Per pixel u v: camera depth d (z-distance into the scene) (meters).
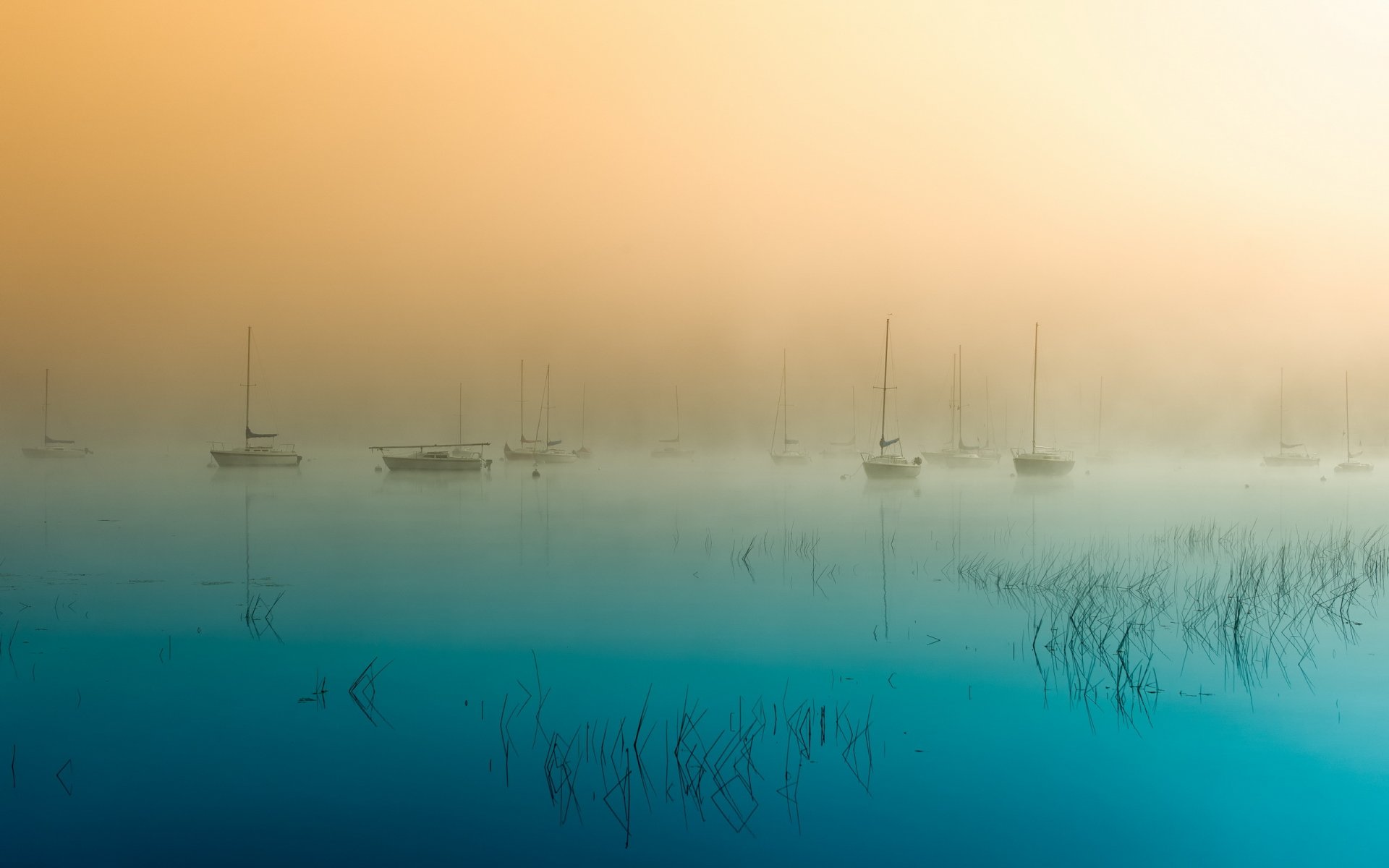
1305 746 5.71
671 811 4.94
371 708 6.50
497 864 4.39
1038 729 6.02
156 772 5.39
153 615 9.49
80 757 5.61
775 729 6.07
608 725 6.17
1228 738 5.86
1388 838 4.65
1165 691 6.75
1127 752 5.67
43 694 6.79
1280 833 4.70
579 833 4.68
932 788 5.17
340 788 5.19
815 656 7.79
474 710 6.47
